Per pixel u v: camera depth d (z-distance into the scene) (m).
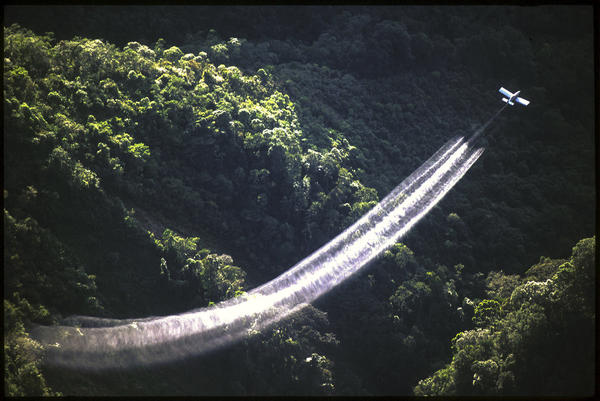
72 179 82.81
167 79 100.38
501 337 86.06
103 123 90.19
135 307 82.06
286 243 95.31
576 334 83.00
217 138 96.75
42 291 75.81
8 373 66.75
